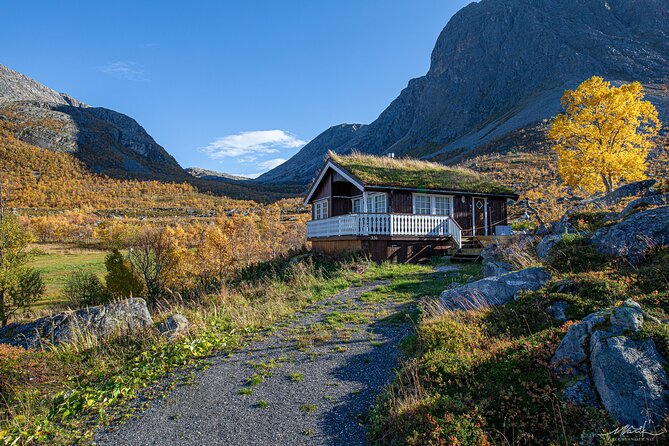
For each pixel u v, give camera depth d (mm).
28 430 6391
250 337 9906
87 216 91750
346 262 18203
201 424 6043
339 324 10180
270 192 170000
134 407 6867
